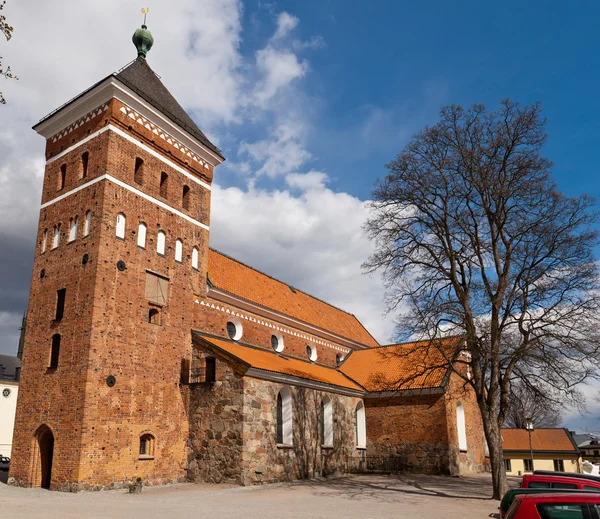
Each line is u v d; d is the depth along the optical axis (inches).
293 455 1218.0
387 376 1625.2
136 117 1193.4
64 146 1228.5
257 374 1135.0
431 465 1421.0
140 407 1068.5
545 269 971.9
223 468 1085.8
